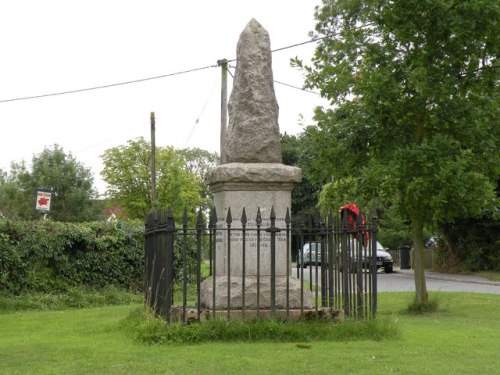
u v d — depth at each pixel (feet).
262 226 32.73
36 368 23.57
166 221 30.71
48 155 190.39
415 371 22.41
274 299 29.71
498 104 44.96
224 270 33.04
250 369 22.57
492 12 41.81
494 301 53.42
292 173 32.91
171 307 31.07
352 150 47.80
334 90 48.06
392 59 45.65
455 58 44.34
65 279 63.00
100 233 66.54
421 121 45.91
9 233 60.39
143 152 193.67
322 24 51.13
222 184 32.99
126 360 24.49
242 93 34.17
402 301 54.34
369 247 31.42
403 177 43.01
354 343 27.76
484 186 43.70
